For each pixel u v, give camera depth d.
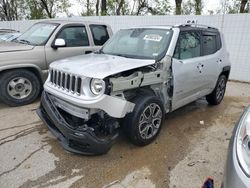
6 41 5.70
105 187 2.65
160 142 3.67
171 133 4.00
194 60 4.23
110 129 3.04
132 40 4.17
